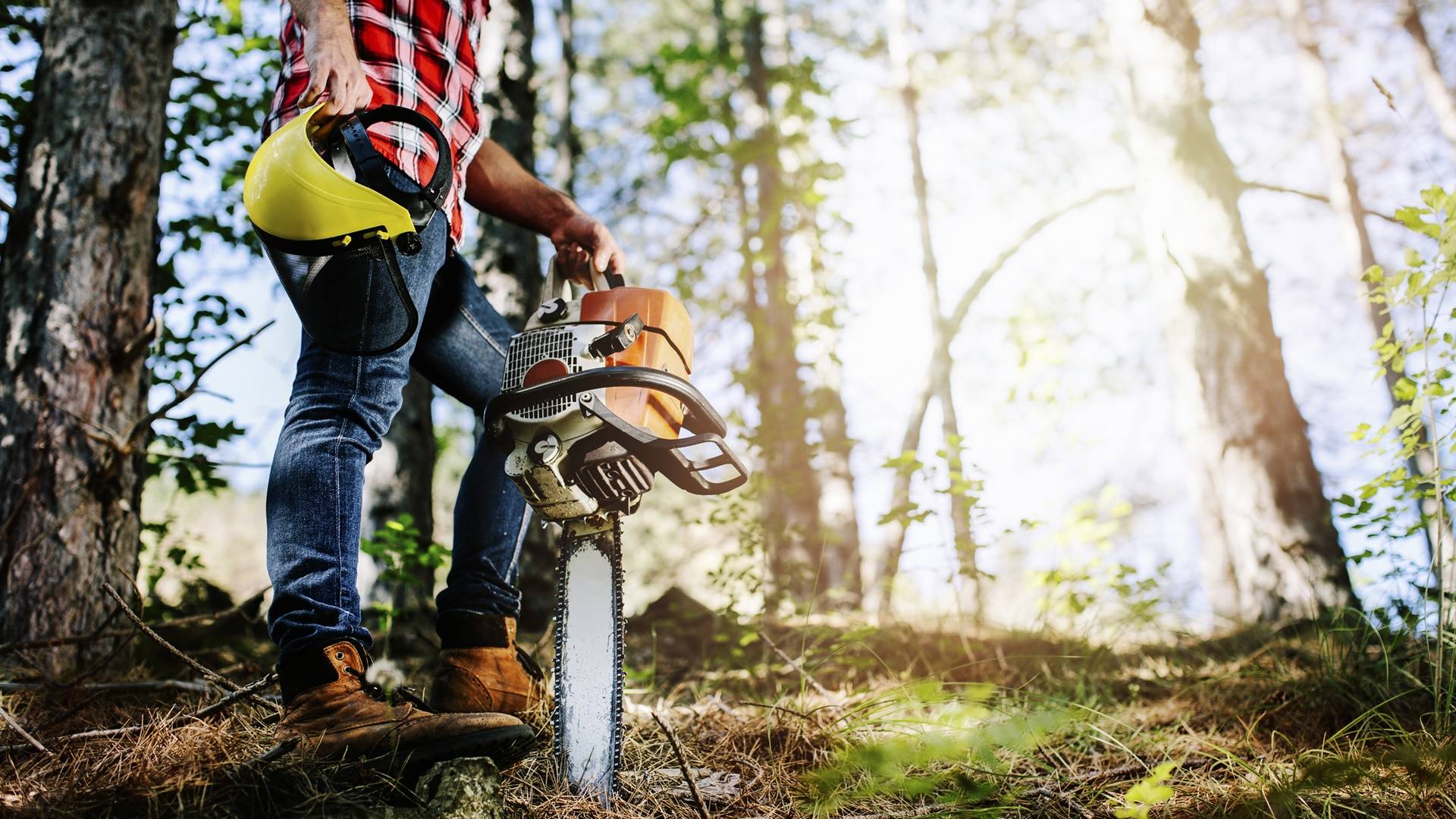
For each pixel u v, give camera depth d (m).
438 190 1.83
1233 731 2.53
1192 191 6.04
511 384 1.87
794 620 5.17
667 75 11.71
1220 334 5.85
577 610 1.85
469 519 2.13
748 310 11.12
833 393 9.27
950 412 8.20
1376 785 1.86
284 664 1.74
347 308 1.75
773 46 11.21
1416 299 2.40
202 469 3.80
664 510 11.54
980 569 3.96
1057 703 2.46
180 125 4.20
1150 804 1.74
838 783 1.85
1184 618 4.83
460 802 1.63
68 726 2.17
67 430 2.96
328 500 1.79
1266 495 5.57
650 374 1.75
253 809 1.58
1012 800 1.88
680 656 4.45
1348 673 2.69
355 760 1.68
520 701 2.11
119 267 3.14
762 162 9.98
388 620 3.69
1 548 2.85
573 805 1.76
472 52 2.13
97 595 2.93
